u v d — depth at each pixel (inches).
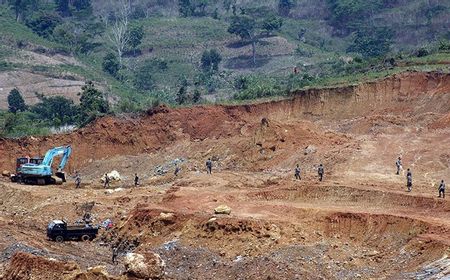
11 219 2957.7
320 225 2503.7
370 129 3555.6
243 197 2864.2
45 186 3442.4
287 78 5600.4
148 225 2610.7
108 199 3085.6
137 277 2135.8
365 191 2758.4
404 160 3120.1
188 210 2667.3
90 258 2458.2
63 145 3882.9
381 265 2230.6
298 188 2874.0
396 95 3858.3
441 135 3297.2
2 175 3698.3
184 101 4699.8
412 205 2618.1
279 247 2351.1
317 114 3973.9
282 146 3474.4
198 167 3506.4
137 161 3769.7
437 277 2031.3
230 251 2374.5
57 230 2672.2
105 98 5561.0
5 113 4955.7
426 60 4252.0
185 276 2266.2
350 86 3983.8
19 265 2181.3
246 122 3914.9
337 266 2234.3
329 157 3253.0
